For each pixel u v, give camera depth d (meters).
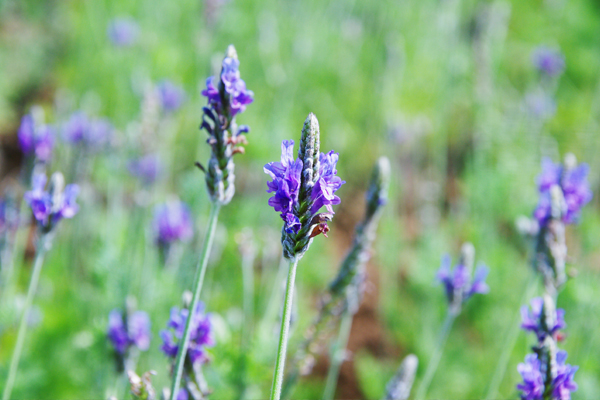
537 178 0.58
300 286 0.81
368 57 1.40
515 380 0.74
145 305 0.63
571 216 0.57
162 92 0.83
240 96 0.47
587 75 1.55
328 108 1.23
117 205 0.81
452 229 1.03
